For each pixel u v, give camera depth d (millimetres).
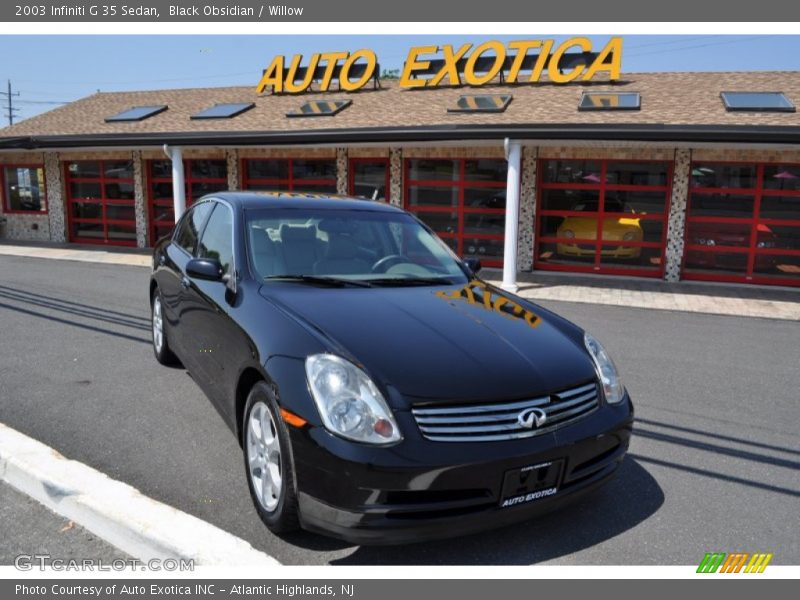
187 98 17359
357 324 3078
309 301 3340
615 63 13430
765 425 4621
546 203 12492
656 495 3484
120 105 17578
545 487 2746
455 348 2951
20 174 16750
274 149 14195
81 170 16125
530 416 2715
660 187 11742
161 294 5348
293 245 3963
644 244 11984
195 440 3992
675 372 6008
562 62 14375
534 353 3033
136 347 6215
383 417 2576
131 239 15820
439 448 2557
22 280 10367
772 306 9625
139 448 3854
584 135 9820
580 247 12383
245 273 3678
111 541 2930
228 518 3086
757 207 11312
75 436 4004
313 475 2605
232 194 4602
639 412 4852
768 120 10023
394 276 3967
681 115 10711
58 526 3043
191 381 5160
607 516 3242
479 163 12688
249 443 3109
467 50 14609
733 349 6977
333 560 2801
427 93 14492
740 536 3092
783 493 3549
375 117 12844
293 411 2678
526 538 3018
